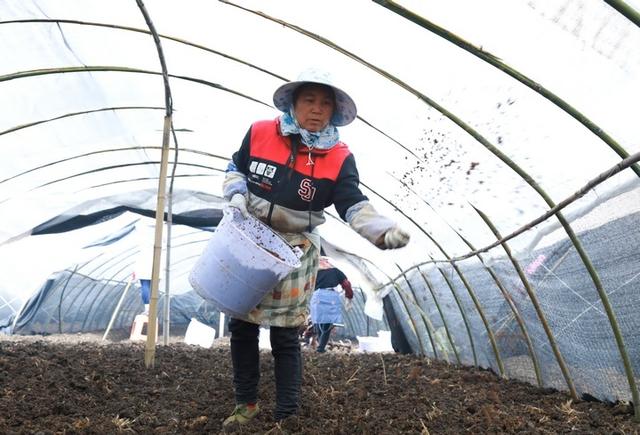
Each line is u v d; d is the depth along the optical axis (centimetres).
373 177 607
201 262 321
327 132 319
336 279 1000
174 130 753
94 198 951
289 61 506
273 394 443
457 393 500
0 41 493
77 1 460
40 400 390
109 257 1473
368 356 807
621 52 287
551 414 427
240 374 350
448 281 691
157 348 809
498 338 621
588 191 365
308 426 347
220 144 815
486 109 392
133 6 466
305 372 562
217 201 1023
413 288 839
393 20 372
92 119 657
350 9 380
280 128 325
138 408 391
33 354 589
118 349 761
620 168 328
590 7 275
